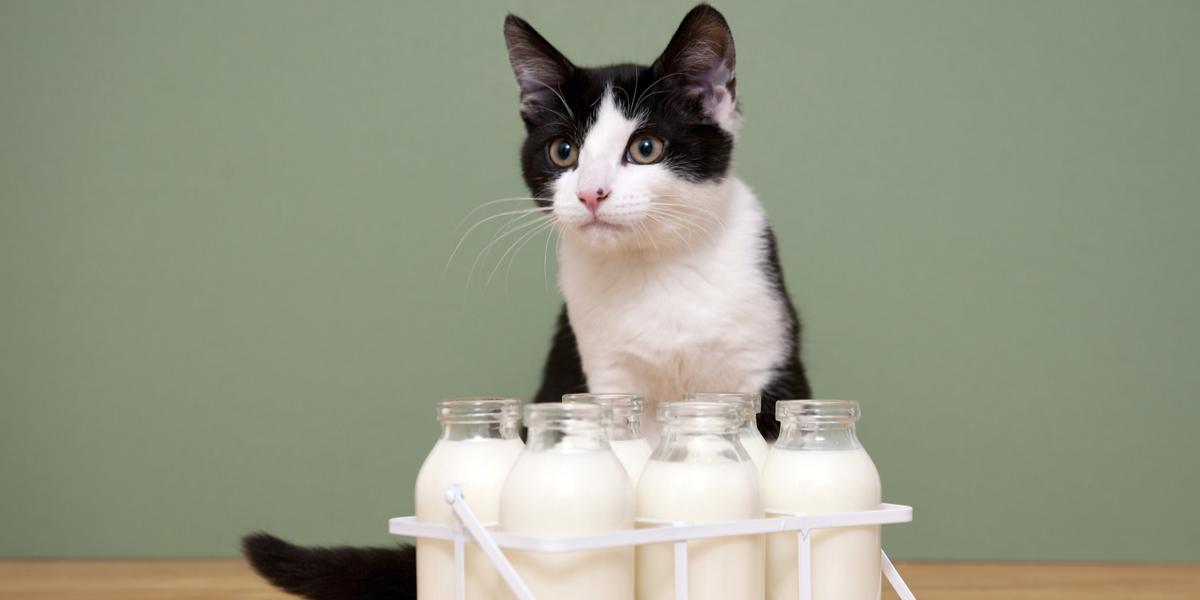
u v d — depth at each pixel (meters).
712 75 1.59
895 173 2.25
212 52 2.29
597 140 1.56
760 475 1.07
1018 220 2.25
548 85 1.66
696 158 1.57
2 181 2.28
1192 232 2.24
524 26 1.64
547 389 1.81
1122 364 2.24
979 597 1.73
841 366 2.25
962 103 2.25
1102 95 2.24
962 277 2.25
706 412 0.96
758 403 1.18
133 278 2.29
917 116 2.26
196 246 2.29
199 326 2.29
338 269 2.29
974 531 2.25
